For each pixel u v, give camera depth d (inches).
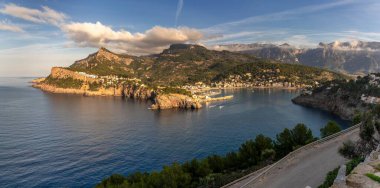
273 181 1604.3
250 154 2395.4
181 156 4313.5
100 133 5831.7
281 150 2474.2
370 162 719.1
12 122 6904.5
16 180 3425.2
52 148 4712.1
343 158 1863.9
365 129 1601.9
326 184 1231.5
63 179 3457.2
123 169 3796.8
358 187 606.5
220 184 1871.3
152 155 4375.0
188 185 2026.3
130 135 5669.3
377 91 7391.7
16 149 4630.9
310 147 2242.9
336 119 7317.9
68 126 6505.9
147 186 1881.2
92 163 4013.3
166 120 7416.3
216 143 4987.7
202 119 7460.6
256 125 6422.2
